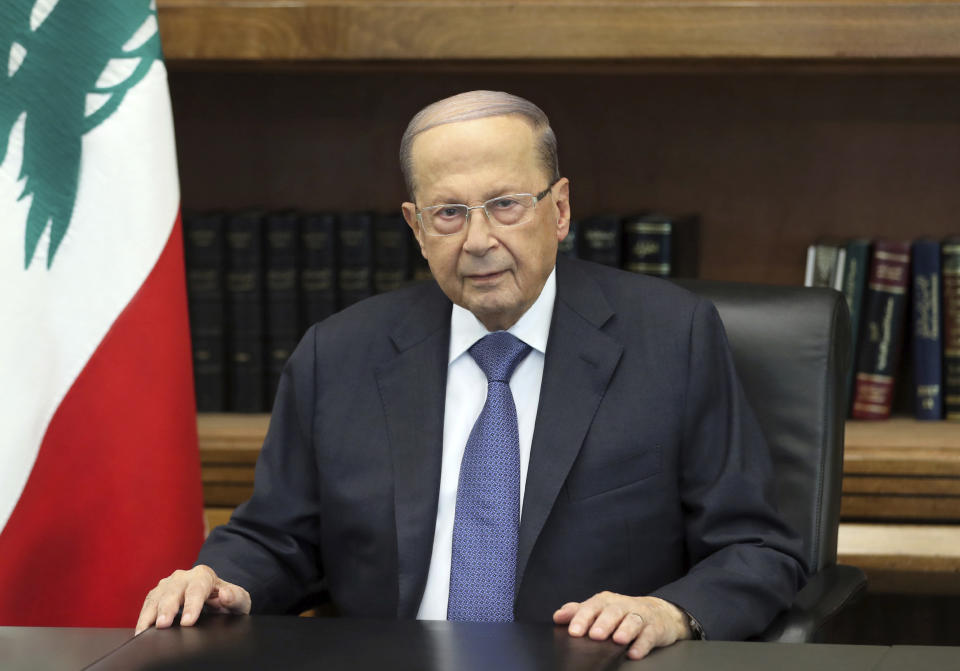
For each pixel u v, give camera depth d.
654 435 2.68
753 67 4.07
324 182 4.91
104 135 3.27
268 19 3.93
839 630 4.76
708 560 2.58
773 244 4.77
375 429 2.81
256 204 4.93
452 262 2.59
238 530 2.87
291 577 2.88
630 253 4.34
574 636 1.97
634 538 2.67
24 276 3.15
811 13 3.77
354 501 2.76
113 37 3.29
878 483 3.97
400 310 2.96
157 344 3.33
